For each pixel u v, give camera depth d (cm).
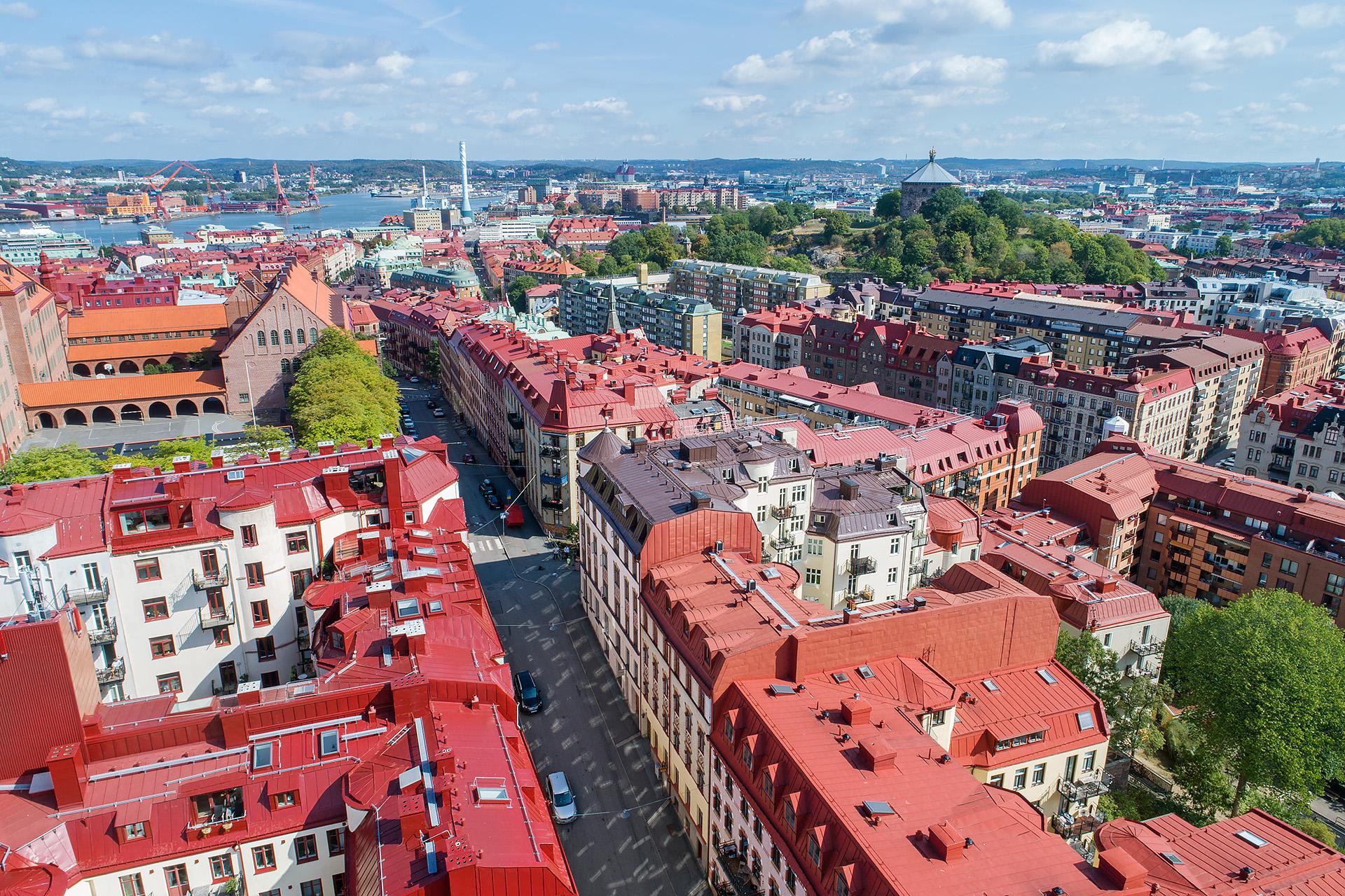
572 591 12938
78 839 5319
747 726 6912
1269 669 8494
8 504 7919
